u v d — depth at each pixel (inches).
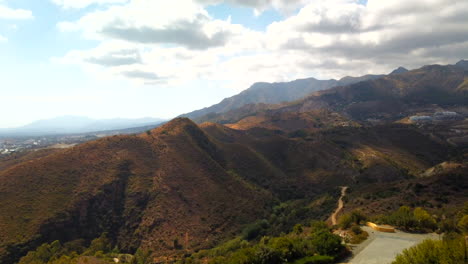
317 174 4862.2
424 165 5177.2
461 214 1628.9
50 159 3440.0
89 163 3602.4
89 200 3107.8
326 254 1343.5
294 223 3021.7
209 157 4675.2
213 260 1721.2
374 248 1406.3
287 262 1322.6
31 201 2790.4
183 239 2984.7
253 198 4045.3
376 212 2231.8
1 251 2236.7
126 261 2508.6
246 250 1385.3
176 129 5182.1
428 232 1616.6
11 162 4859.7
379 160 4781.0
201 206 3548.2
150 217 3171.8
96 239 2783.0
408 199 2294.5
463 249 770.2
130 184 3540.8
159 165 4008.4
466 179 2322.8
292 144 6033.5
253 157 5383.9
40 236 2500.0
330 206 3132.4
